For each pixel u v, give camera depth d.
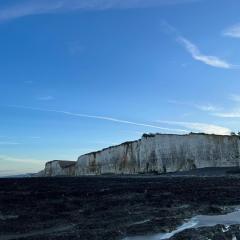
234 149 101.38
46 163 165.00
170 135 111.00
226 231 22.34
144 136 117.62
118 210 30.19
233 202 34.81
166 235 21.88
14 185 64.31
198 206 32.06
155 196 39.62
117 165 123.44
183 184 55.88
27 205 33.88
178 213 28.44
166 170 109.31
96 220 25.77
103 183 64.69
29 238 20.25
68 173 147.38
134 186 53.75
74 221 25.55
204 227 23.16
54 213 29.12
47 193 45.28
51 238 20.14
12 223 24.88
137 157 117.81
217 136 104.19
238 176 74.75
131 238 21.06
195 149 105.69
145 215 27.41
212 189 46.25
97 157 131.38
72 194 43.03
